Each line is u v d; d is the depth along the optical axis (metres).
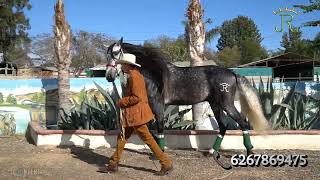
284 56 42.56
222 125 8.44
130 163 7.96
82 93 12.86
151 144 7.05
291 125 10.76
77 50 52.06
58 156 8.57
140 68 8.12
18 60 55.81
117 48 7.79
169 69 8.37
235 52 71.94
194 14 10.76
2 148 9.56
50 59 57.09
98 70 39.69
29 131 11.90
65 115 10.93
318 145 9.59
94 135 9.55
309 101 11.95
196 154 8.84
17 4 50.75
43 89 12.77
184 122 10.20
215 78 8.29
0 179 6.75
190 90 8.34
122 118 7.11
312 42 18.23
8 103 12.65
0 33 51.38
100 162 8.05
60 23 11.68
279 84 12.82
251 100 8.39
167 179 6.93
